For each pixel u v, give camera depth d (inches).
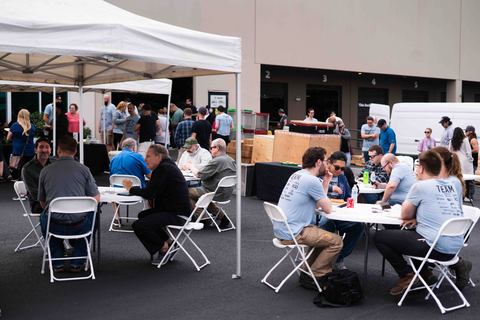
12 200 360.8
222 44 186.2
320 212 183.9
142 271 203.9
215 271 204.2
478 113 526.9
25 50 143.3
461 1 864.3
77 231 190.5
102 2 198.5
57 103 479.8
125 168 268.8
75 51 150.9
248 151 414.6
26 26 143.2
